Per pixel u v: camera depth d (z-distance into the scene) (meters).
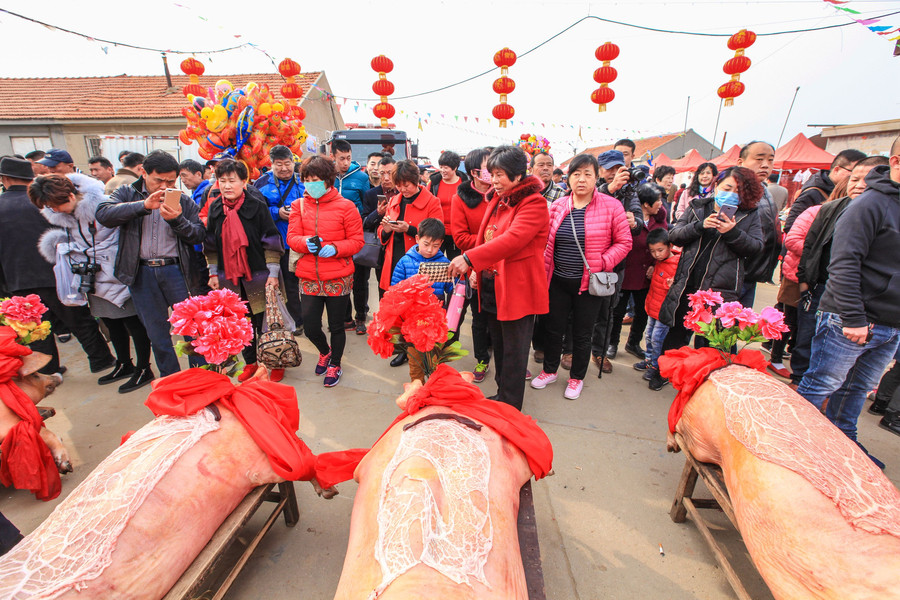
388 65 7.12
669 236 3.12
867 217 2.12
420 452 1.39
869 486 1.29
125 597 1.20
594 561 1.93
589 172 2.94
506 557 1.18
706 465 1.91
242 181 3.18
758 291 6.53
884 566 1.11
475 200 3.50
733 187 2.71
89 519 1.24
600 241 3.02
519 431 1.68
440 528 1.14
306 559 1.92
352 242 3.29
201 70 6.92
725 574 1.71
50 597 1.08
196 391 1.70
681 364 2.09
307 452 1.93
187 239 2.87
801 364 3.31
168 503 1.36
